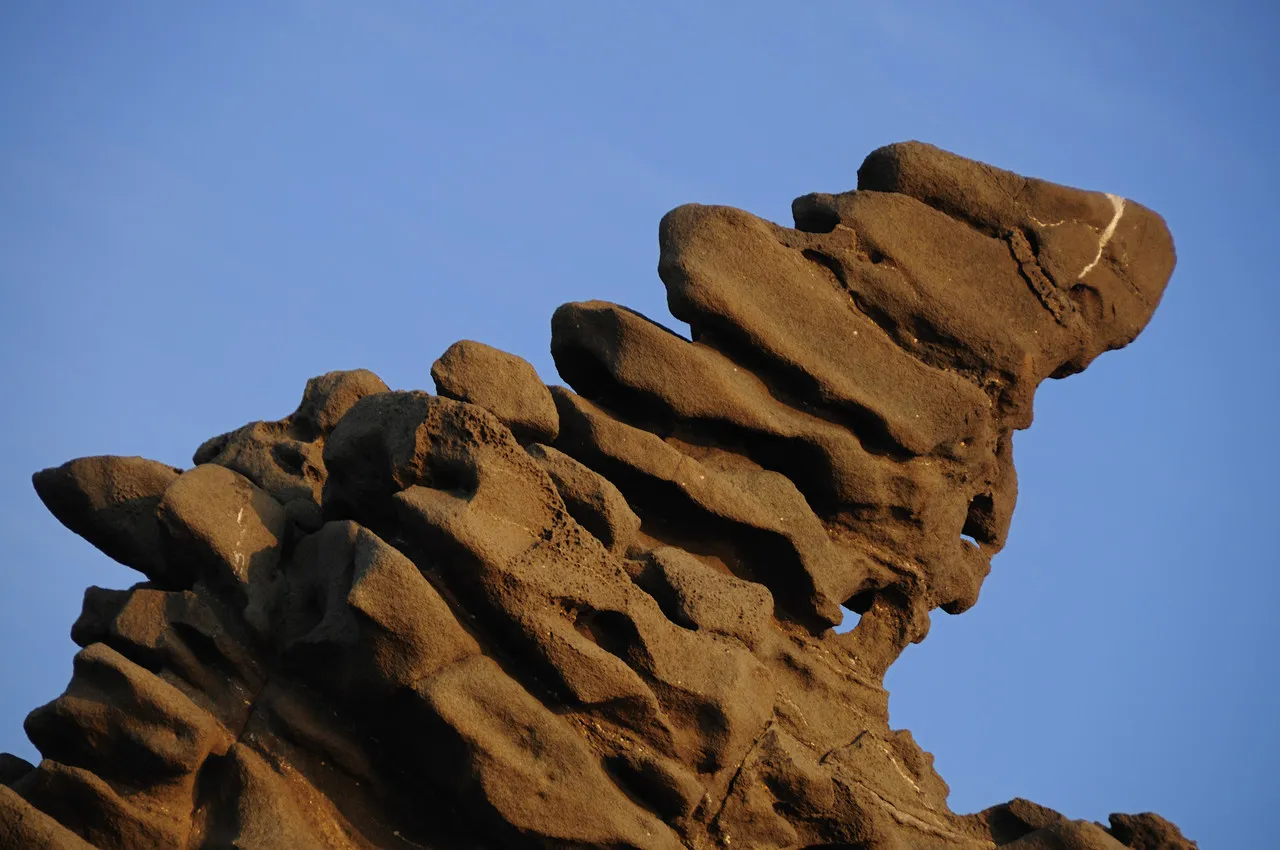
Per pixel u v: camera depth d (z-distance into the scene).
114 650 53.62
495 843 52.19
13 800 48.84
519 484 53.22
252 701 54.00
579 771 51.19
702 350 59.59
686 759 53.06
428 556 52.62
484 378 57.12
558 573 52.34
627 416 60.22
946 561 62.19
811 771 54.09
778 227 61.34
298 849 50.66
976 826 59.25
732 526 58.78
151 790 51.94
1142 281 64.62
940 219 62.50
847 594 60.31
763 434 59.53
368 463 55.69
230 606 55.19
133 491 58.94
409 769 53.03
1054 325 63.03
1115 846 56.72
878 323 61.66
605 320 59.19
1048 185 63.62
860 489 60.03
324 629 52.59
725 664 53.88
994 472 63.72
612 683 51.94
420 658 51.06
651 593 56.12
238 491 56.62
